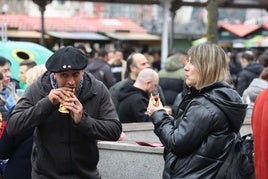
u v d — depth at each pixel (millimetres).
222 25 25859
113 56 13898
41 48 8906
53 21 24219
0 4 46031
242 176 3736
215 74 3756
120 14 47438
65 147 3996
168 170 3803
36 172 4105
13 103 6195
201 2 15805
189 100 3795
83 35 22312
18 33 20625
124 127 5973
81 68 3836
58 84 3963
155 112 3898
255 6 17875
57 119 3977
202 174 3641
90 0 15133
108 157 5137
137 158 5004
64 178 4023
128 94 6855
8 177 4559
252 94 7289
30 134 4484
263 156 3430
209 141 3627
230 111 3635
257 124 3490
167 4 14820
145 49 20969
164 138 3758
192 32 29234
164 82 9188
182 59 9211
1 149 4469
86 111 4035
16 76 8273
